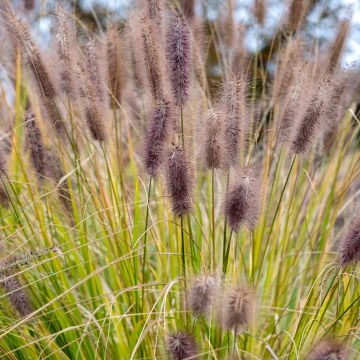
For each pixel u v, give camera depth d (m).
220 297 0.56
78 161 0.75
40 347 0.67
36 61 0.72
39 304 0.69
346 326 0.66
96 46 0.77
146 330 0.56
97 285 0.72
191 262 0.72
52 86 0.74
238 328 0.54
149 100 0.72
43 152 0.71
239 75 0.65
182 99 0.65
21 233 0.73
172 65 0.64
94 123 0.71
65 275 0.71
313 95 0.66
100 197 0.79
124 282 0.71
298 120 0.67
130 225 0.73
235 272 0.72
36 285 0.70
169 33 0.64
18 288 0.60
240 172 0.63
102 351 0.69
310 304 0.72
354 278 0.78
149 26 0.68
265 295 0.76
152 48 0.68
